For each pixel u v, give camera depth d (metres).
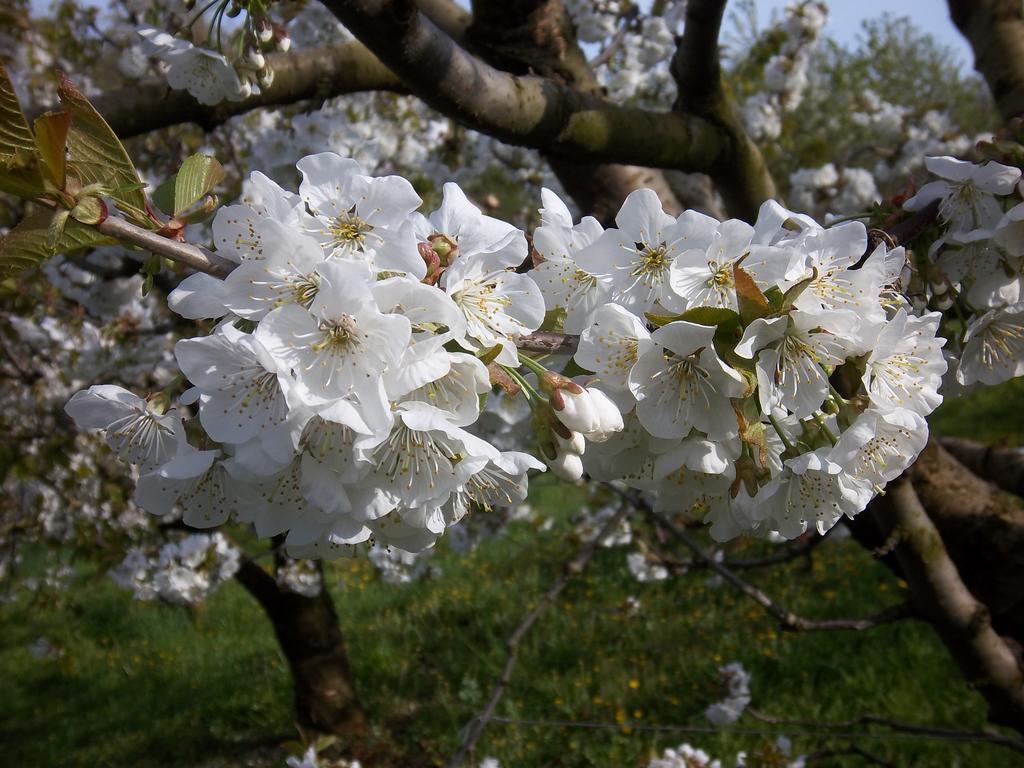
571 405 1.18
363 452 1.06
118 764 6.76
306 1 3.59
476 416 1.13
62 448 5.00
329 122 4.00
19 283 4.50
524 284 1.29
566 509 10.66
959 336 1.72
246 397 1.11
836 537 5.59
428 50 1.91
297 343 1.06
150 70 4.12
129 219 1.13
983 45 2.78
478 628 8.12
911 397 1.28
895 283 1.46
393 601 9.03
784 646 6.79
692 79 2.46
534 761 5.94
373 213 1.17
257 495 1.22
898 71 17.33
